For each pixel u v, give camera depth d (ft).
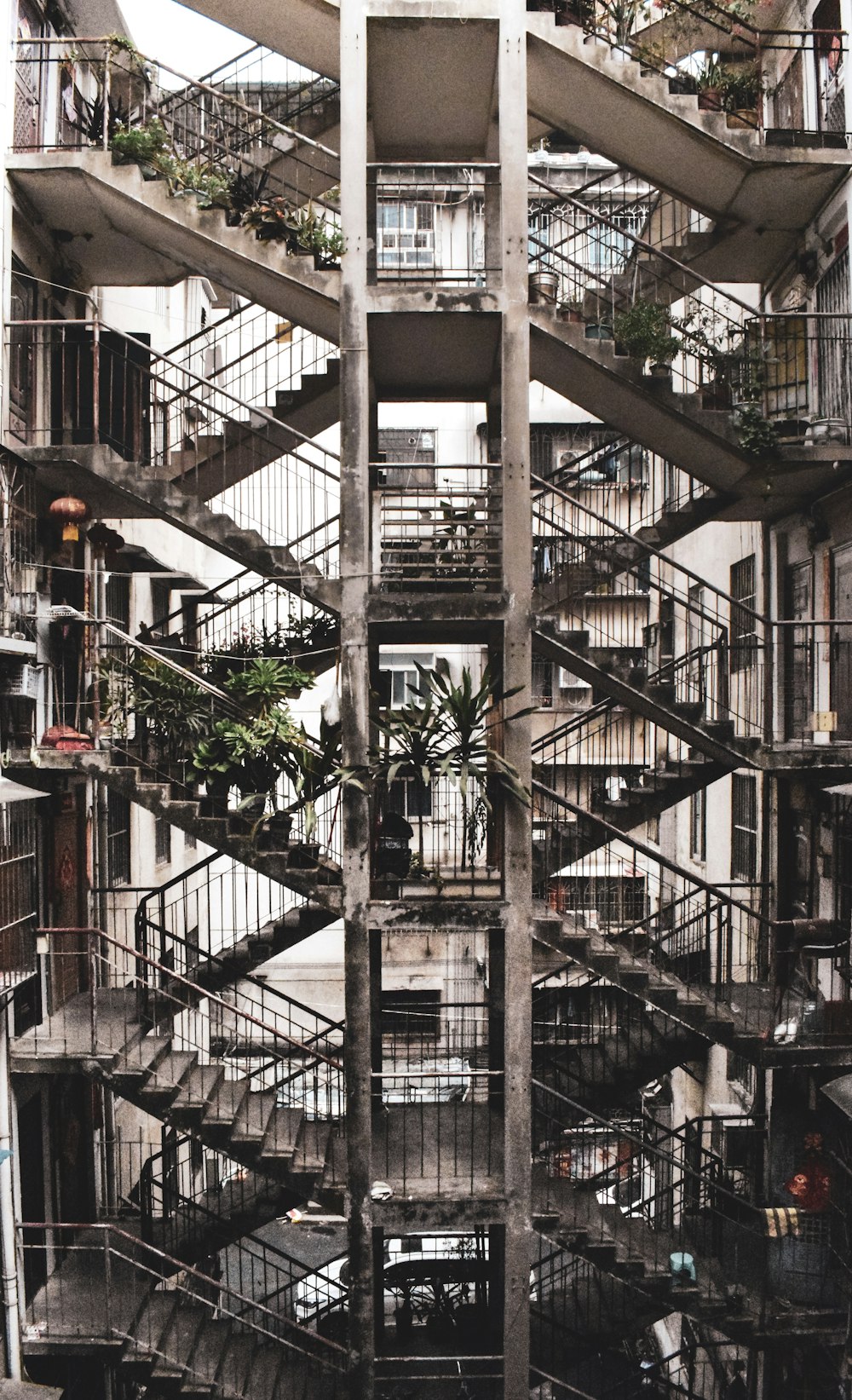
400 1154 30.89
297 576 30.53
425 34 29.89
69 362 35.94
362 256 29.14
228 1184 34.58
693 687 49.80
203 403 31.48
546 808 48.57
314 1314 35.86
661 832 56.44
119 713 32.63
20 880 26.81
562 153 55.98
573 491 55.57
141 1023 30.42
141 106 34.76
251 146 37.22
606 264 53.16
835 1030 30.04
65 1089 33.14
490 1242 33.45
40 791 28.12
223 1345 28.86
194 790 29.58
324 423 37.17
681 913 51.47
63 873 33.60
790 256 36.88
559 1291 33.01
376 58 30.94
